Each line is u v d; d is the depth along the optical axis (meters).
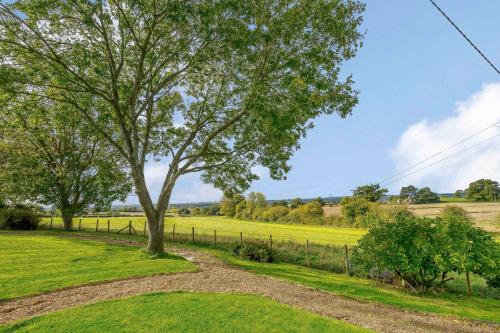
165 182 19.33
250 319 8.36
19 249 20.08
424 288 14.27
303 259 21.89
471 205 65.88
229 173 22.61
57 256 17.88
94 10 14.77
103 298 9.91
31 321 7.96
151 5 15.71
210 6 15.34
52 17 16.09
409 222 14.87
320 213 66.00
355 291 13.23
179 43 17.23
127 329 7.52
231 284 12.24
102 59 17.44
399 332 8.24
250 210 81.00
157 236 18.50
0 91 16.44
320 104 15.50
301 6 15.88
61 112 20.48
